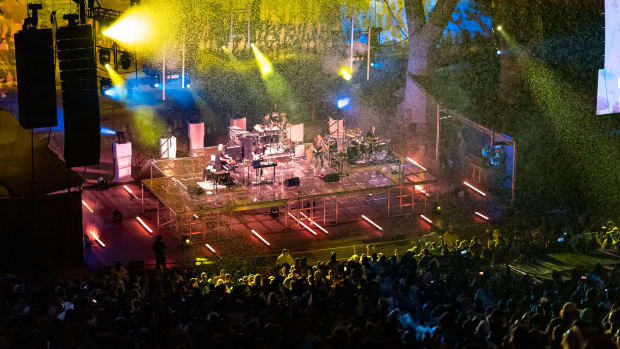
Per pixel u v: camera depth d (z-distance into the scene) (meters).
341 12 47.94
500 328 14.02
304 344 13.38
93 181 36.03
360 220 34.06
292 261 27.08
